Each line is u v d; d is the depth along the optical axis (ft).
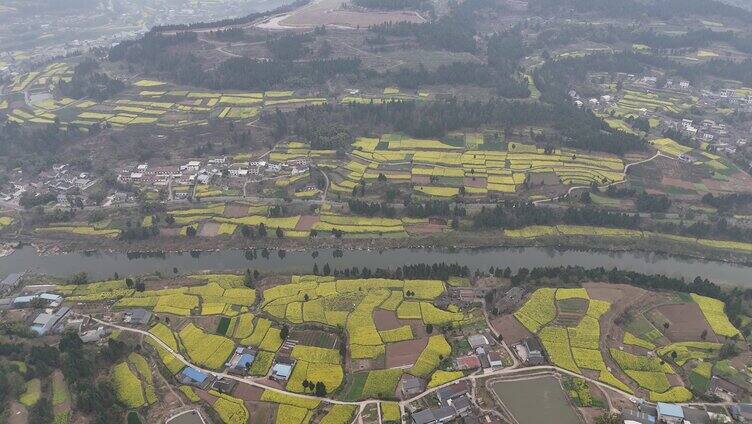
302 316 435.94
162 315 442.91
